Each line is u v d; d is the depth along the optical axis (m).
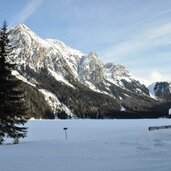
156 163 17.48
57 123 124.94
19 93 33.66
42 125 104.50
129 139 32.34
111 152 22.66
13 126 33.28
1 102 32.59
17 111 33.12
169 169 15.48
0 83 32.56
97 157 20.19
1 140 32.72
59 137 51.09
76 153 22.28
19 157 20.23
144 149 23.86
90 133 61.28
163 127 55.00
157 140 29.92
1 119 32.66
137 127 84.06
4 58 33.25
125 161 18.44
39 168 16.25
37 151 23.55
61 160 18.92
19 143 31.16
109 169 15.90
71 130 75.50
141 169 15.72
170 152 21.83
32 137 51.78
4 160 18.91
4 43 33.53
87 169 15.95
